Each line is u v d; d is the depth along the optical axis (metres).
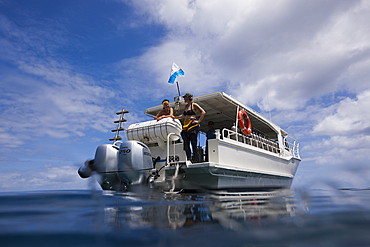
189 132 5.06
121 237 1.05
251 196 3.71
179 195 3.69
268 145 7.62
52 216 1.51
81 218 1.45
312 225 1.30
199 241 1.01
